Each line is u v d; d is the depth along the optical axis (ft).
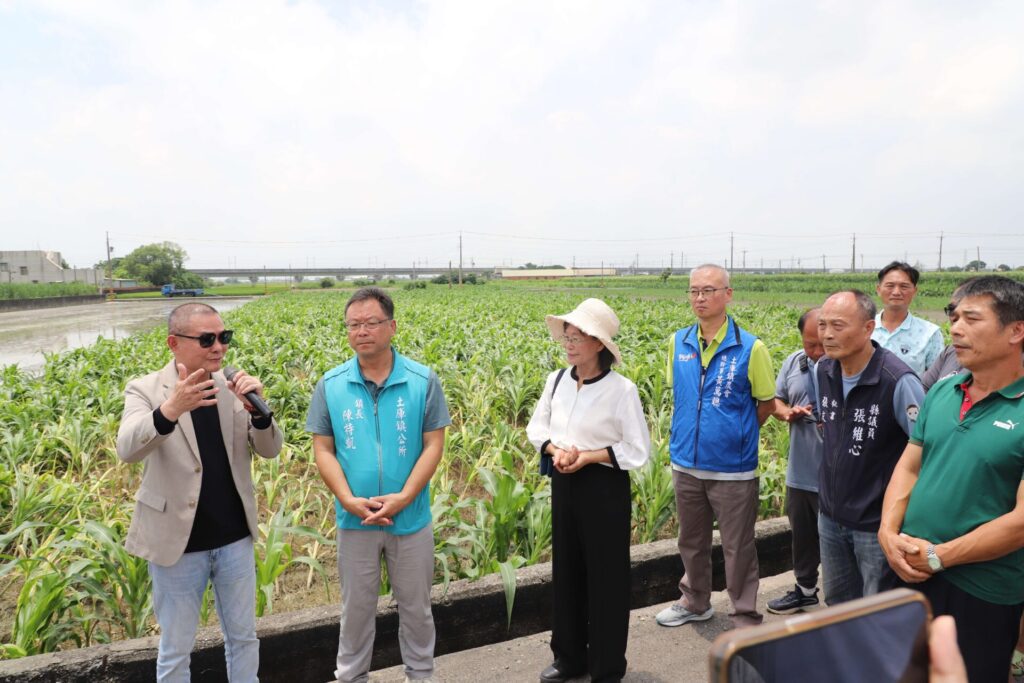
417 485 9.66
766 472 17.49
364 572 9.80
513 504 14.32
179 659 8.93
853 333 9.40
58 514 16.22
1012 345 7.09
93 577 12.21
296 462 21.65
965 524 7.32
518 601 12.82
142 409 8.69
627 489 10.30
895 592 3.05
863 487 9.64
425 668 10.27
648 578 14.07
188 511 8.63
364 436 9.78
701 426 11.87
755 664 2.53
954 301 7.93
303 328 60.44
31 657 9.86
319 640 11.25
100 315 141.79
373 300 9.68
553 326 10.73
